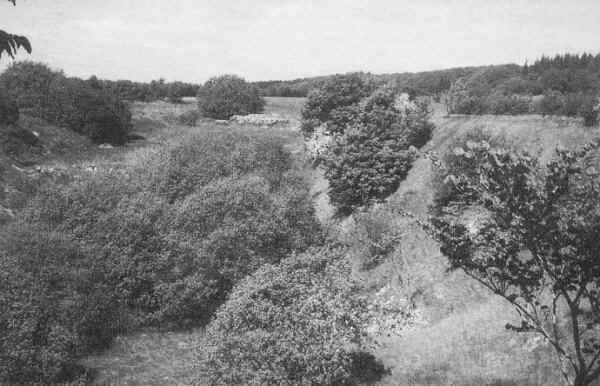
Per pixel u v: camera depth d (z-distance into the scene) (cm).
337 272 1330
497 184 582
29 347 1321
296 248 2058
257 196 2164
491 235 634
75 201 1986
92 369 1509
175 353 1645
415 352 1359
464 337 1341
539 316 1216
